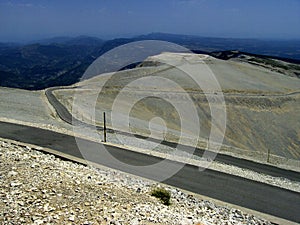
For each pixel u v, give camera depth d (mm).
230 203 12914
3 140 18125
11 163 10898
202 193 13742
